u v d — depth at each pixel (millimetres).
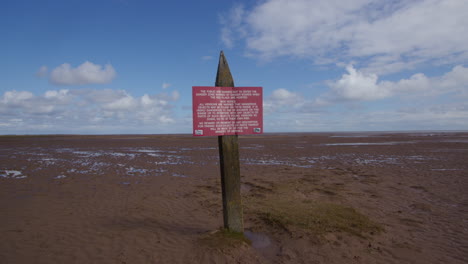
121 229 5570
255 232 5457
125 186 10023
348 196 8336
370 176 11773
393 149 25547
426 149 25250
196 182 10836
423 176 11727
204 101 4602
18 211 6816
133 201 7926
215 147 30328
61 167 14719
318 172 12906
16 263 4102
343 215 6266
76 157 19844
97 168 14422
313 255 4488
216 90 4664
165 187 9875
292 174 12375
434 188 9508
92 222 6016
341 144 34469
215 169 14219
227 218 4969
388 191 9062
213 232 5043
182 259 4246
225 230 5035
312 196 8312
